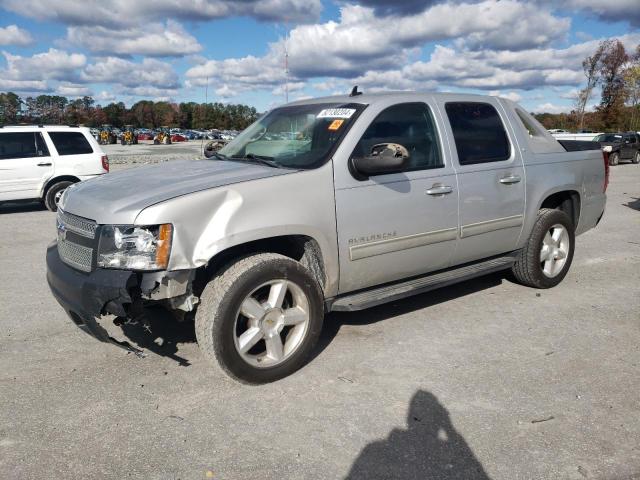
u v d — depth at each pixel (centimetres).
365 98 438
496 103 513
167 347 425
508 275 618
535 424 318
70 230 363
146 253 323
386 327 466
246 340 352
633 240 827
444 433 310
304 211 368
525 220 520
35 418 326
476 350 419
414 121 442
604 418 325
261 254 361
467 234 469
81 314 342
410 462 284
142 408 337
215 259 365
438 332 455
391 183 412
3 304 532
